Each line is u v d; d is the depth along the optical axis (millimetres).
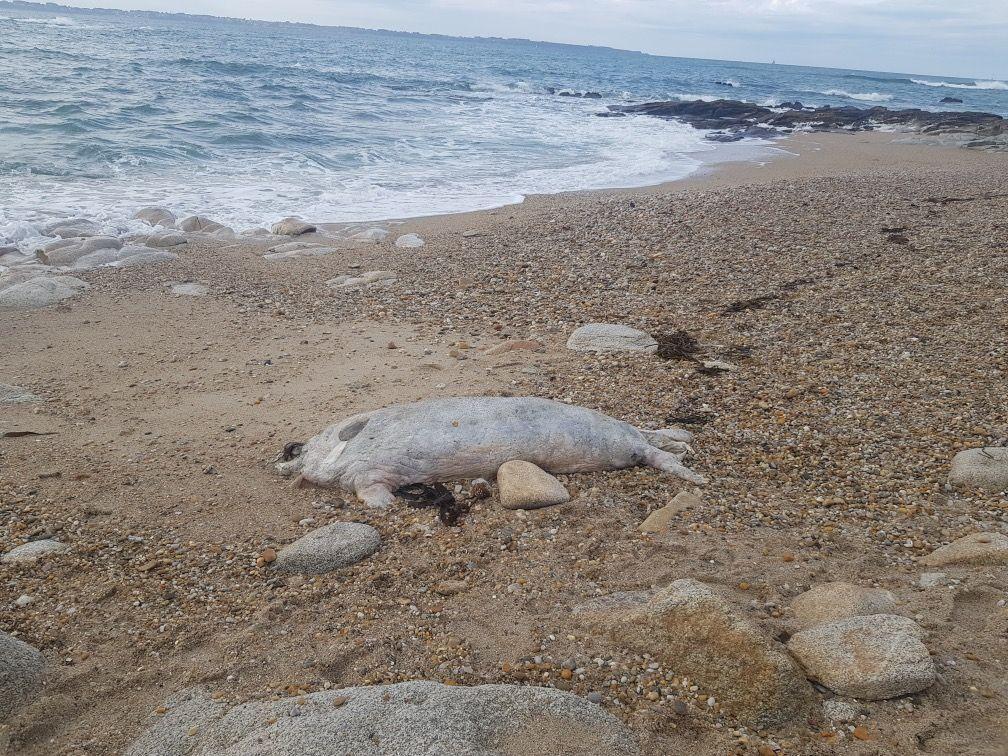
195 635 4340
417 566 5000
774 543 5055
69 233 13758
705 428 6824
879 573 4680
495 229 14734
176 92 29219
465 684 3873
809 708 3543
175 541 5328
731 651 3713
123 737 3604
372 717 3373
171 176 18516
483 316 10000
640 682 3809
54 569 4953
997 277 10203
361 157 22391
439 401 6344
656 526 5293
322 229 15078
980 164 23625
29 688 3895
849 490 5715
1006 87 120688
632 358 8398
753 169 23391
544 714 3467
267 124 25375
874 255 11492
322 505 5812
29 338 9258
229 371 8406
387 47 108125
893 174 20688
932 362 7824
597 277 11242
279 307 10570
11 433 6793
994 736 3279
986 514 5250
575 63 106438
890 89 84125
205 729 3521
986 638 3912
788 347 8469
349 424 6332
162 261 12547
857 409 6973
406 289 11211
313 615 4512
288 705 3561
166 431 7004
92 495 5895
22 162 17969
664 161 24719
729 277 10875
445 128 29359
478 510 5641
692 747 3412
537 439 6035
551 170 22516
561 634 4227
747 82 82000
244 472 6305
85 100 25188
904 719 3441
